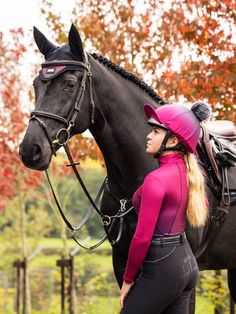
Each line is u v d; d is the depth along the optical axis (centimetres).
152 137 564
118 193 670
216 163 692
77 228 682
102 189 709
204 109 570
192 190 552
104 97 645
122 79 667
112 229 674
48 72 624
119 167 658
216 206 690
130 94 664
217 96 1184
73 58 630
